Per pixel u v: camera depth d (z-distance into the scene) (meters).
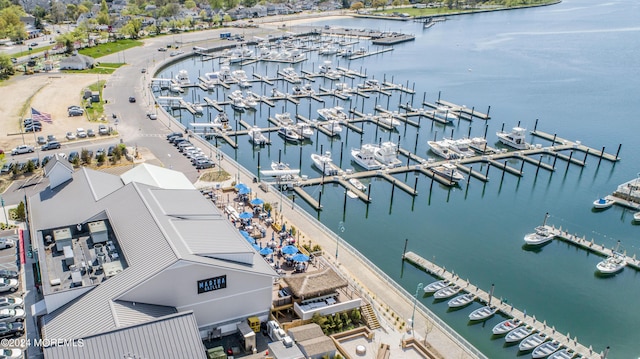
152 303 54.72
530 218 107.81
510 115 173.75
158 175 83.44
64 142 124.06
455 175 121.69
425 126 161.88
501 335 70.12
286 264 75.94
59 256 60.94
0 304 61.81
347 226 101.38
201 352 48.19
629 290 83.88
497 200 115.44
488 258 91.81
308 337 59.09
